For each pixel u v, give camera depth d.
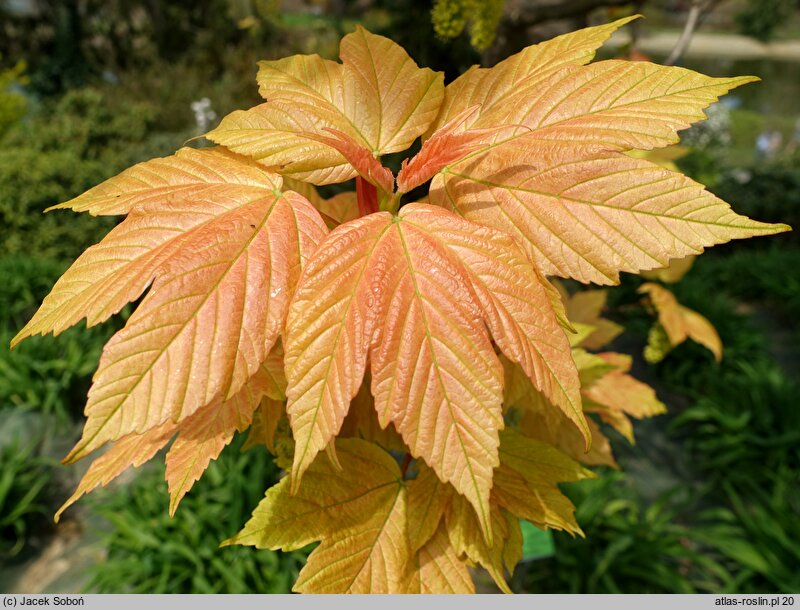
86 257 0.18
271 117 0.21
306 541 0.21
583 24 0.65
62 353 0.86
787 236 1.42
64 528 0.67
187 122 1.55
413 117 0.22
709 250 1.43
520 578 0.41
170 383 0.16
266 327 0.17
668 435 0.84
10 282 0.95
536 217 0.19
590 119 0.19
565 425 0.29
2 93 1.51
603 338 0.41
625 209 0.18
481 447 0.17
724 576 0.57
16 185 1.04
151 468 0.68
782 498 0.65
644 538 0.59
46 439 0.78
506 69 0.23
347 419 0.24
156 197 0.19
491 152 0.20
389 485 0.23
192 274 0.17
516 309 0.17
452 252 0.18
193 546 0.56
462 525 0.21
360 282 0.17
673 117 0.18
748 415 0.77
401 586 0.21
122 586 0.56
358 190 0.22
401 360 0.17
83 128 1.29
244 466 0.61
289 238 0.19
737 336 0.97
